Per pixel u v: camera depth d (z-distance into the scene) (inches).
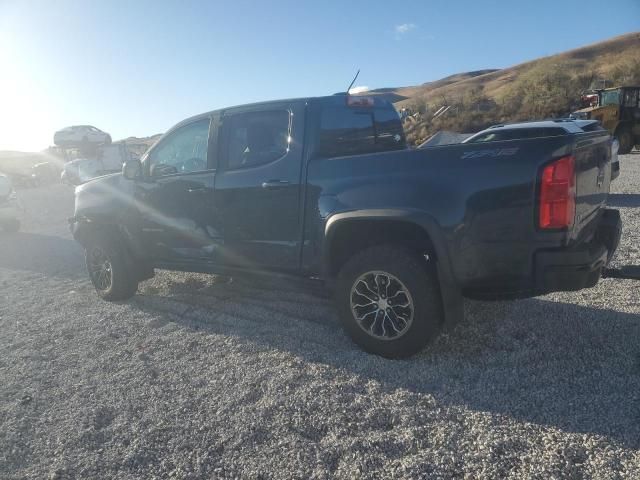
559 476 101.0
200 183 196.4
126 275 230.4
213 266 200.7
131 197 221.5
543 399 127.9
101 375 159.0
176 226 208.1
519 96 1678.2
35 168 1445.6
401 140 217.3
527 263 134.9
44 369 166.9
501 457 107.8
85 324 208.1
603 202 167.3
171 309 217.8
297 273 177.5
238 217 187.3
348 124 186.1
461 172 139.3
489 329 171.6
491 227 136.2
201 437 122.3
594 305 186.1
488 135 386.3
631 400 124.3
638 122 807.7
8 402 146.1
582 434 113.1
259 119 184.2
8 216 538.0
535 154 131.2
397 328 152.9
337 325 186.5
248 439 120.2
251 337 179.8
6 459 119.6
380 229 156.9
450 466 106.3
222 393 141.8
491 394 132.1
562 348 154.4
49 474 112.8
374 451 112.7
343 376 146.6
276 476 107.3
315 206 165.3
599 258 138.0
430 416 124.1
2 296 273.1
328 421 124.8
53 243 459.8
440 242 140.6
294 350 166.2
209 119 199.8
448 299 144.2
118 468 113.6
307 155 169.9
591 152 148.7
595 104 864.9
